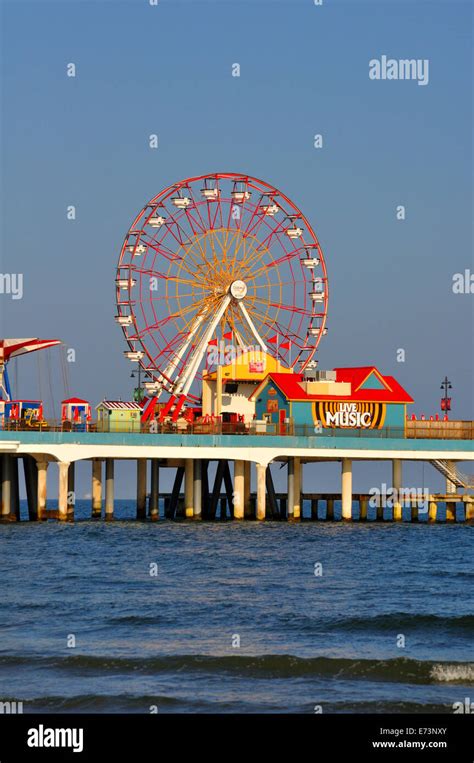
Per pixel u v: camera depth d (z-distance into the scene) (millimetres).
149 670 52875
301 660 53875
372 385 124625
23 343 120938
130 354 130750
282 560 91688
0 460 116750
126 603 69312
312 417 122562
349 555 96500
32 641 58188
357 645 58312
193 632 60781
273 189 138375
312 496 131250
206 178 135500
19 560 88938
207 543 102062
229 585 77375
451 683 51656
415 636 60594
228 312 134750
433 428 124000
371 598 73312
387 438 121125
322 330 140125
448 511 131125
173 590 74688
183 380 131375
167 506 134250
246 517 132125
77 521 118562
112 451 112125
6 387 121938
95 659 54125
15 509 119938
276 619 64562
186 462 123188
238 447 116812
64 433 111312
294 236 139625
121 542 101312
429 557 96500
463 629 62312
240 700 48906
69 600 70375
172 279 132875
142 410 120938
